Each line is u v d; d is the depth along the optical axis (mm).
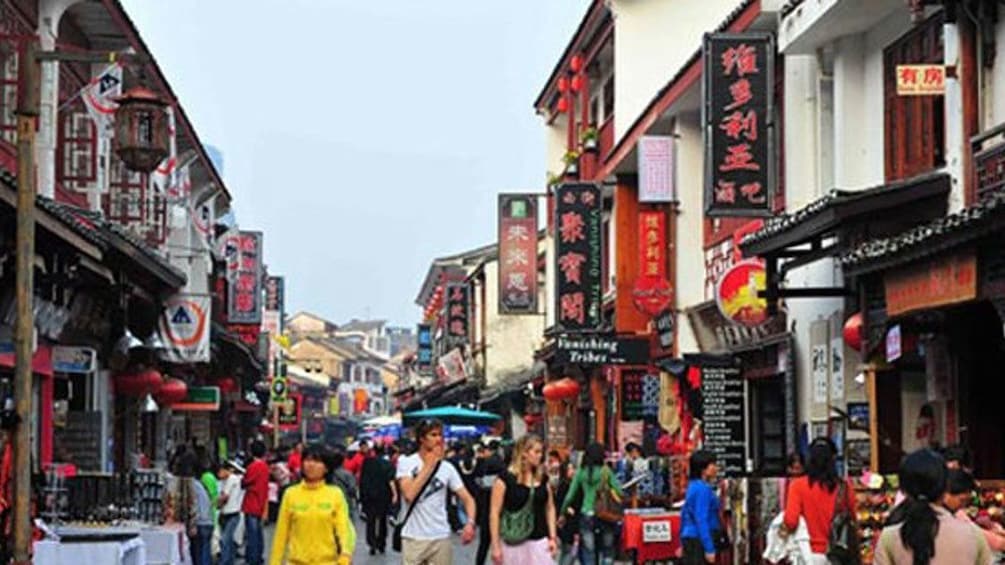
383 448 29766
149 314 26469
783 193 22000
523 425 52844
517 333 58594
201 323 27719
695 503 15477
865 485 13852
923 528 7984
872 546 13656
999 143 14969
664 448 27016
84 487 17875
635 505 21875
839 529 12430
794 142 21297
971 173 15617
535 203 41062
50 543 14500
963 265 13383
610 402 34938
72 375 24359
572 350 31375
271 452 38125
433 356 79875
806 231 17172
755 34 20672
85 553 14562
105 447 25188
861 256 15438
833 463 12539
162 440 34125
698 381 24812
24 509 12844
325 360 122000
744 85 20578
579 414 40562
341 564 12914
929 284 14125
